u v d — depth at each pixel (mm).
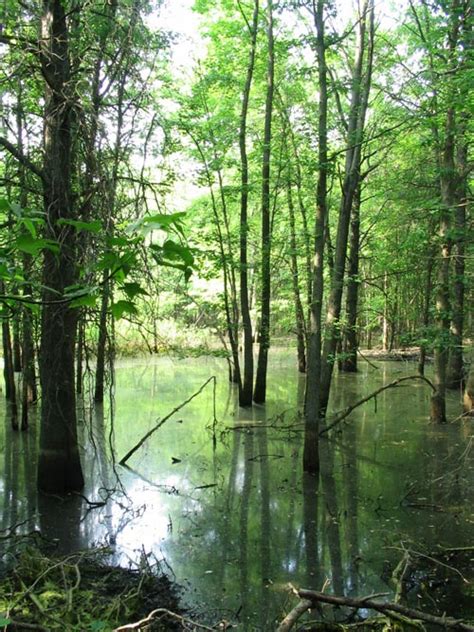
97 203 6309
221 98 15594
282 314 26203
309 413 9422
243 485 8867
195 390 17688
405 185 15164
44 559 5504
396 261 16250
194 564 6160
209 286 24219
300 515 7621
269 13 13469
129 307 1813
